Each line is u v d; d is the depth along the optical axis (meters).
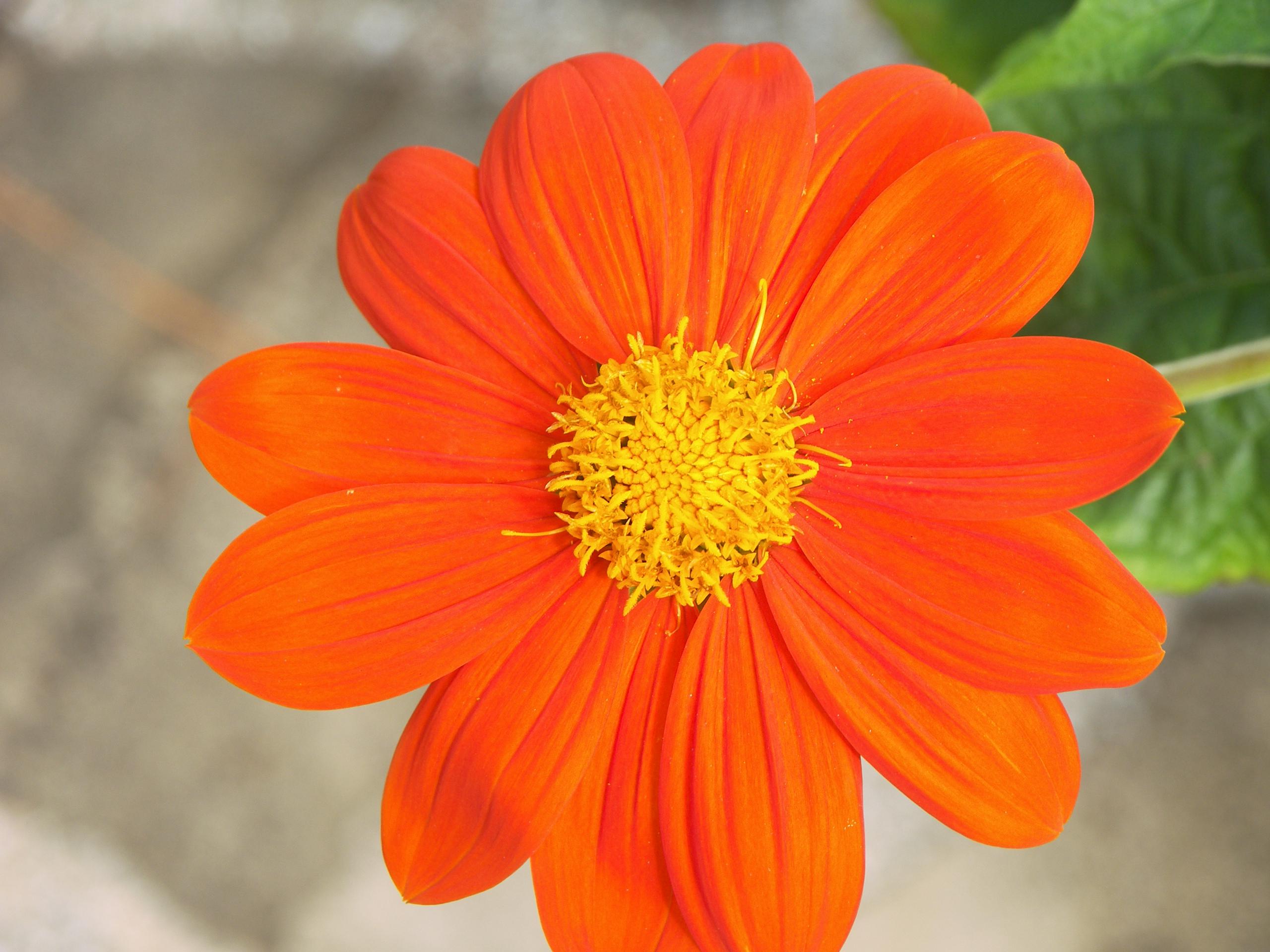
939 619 0.22
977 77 0.28
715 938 0.21
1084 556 0.21
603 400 0.22
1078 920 0.38
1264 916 0.36
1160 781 0.38
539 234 0.22
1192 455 0.26
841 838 0.22
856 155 0.22
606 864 0.22
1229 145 0.25
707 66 0.23
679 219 0.22
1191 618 0.39
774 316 0.23
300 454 0.22
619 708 0.22
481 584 0.22
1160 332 0.26
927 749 0.22
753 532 0.22
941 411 0.22
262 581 0.21
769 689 0.22
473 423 0.22
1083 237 0.22
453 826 0.22
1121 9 0.22
